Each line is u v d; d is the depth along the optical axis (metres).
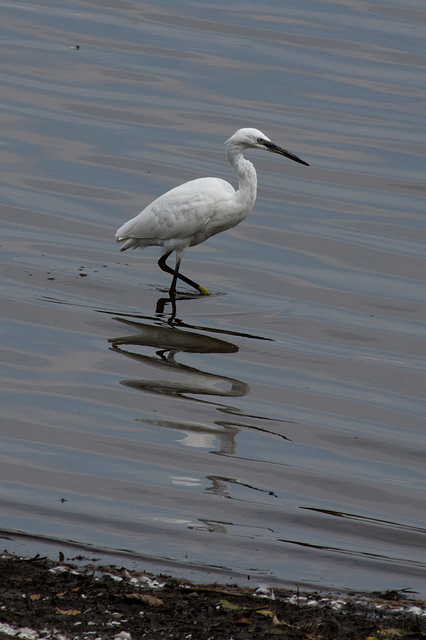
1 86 23.83
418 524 9.55
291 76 25.42
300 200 19.53
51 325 13.91
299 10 29.98
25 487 9.74
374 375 13.06
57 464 10.25
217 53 26.55
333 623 7.33
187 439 10.97
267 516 9.49
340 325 14.61
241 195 15.20
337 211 19.09
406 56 26.81
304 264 16.86
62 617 7.18
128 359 12.98
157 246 16.55
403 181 20.50
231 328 14.23
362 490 10.14
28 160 20.31
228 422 11.45
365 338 14.23
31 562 8.12
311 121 23.12
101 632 7.01
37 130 21.75
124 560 8.45
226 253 17.20
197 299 15.23
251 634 7.14
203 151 21.30
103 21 28.47
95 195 19.02
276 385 12.53
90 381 12.28
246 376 12.73
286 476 10.31
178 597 7.68
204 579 8.20
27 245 16.77
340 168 21.00
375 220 18.78
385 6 30.41
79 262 16.31
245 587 8.06
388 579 8.48
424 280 16.45
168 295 15.31
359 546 9.05
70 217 18.05
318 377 12.88
